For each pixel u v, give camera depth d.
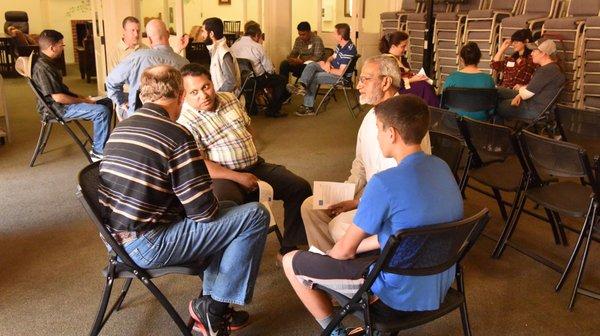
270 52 8.16
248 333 2.17
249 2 8.65
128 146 1.76
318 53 7.57
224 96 2.62
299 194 2.64
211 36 4.95
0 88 4.91
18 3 10.80
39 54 4.21
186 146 1.78
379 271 1.53
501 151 2.89
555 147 2.41
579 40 5.57
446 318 2.29
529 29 5.76
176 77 1.88
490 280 2.63
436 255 1.56
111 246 1.80
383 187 1.50
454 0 7.13
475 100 4.10
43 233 3.03
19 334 2.11
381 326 1.58
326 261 1.71
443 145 2.58
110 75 3.81
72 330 2.15
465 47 4.25
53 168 4.24
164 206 1.80
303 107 6.74
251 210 1.91
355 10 8.38
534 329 2.24
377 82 2.13
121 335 2.13
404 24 8.00
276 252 2.85
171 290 2.46
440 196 1.54
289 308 2.34
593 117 3.17
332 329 1.72
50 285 2.48
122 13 6.41
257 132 5.60
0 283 2.49
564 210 2.46
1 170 4.16
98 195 1.81
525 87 4.76
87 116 4.18
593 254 2.91
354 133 5.66
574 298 2.40
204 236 1.86
